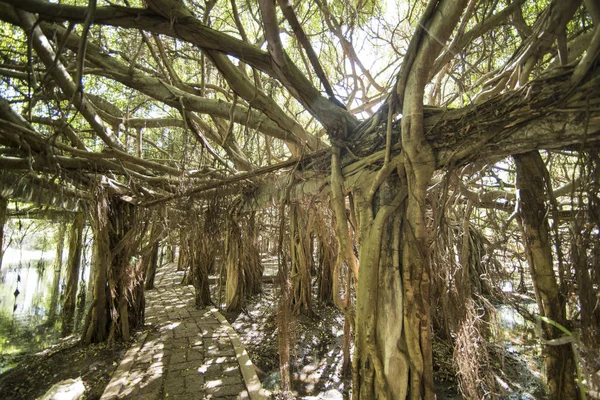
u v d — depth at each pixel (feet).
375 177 9.59
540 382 15.19
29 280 52.24
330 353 19.36
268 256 61.46
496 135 7.75
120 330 20.75
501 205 15.38
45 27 10.45
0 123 11.32
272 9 7.22
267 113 12.00
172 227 24.47
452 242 13.25
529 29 9.62
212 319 25.36
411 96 8.36
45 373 16.57
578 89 6.66
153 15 8.07
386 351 8.82
